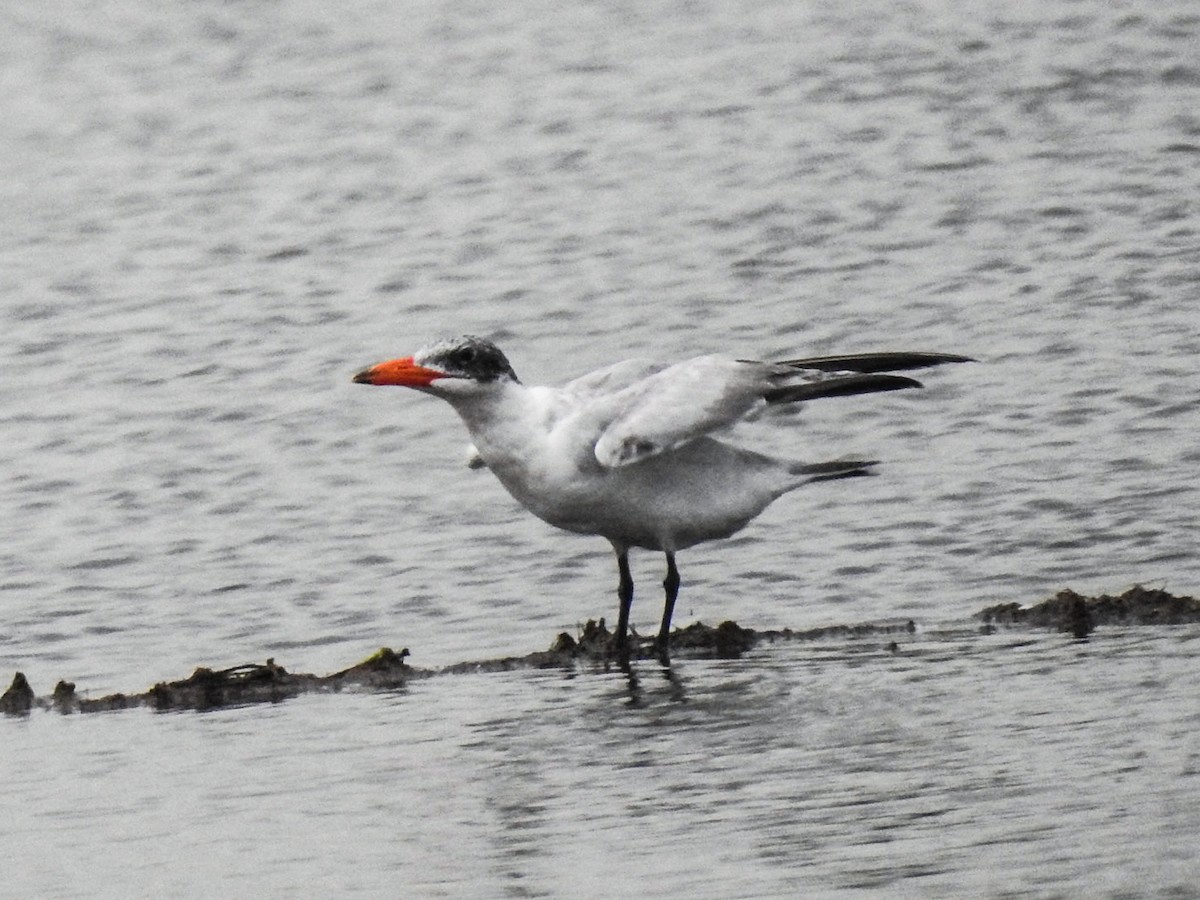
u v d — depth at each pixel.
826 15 33.25
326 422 19.94
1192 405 18.56
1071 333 20.75
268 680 13.85
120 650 15.25
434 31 34.69
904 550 16.17
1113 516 16.44
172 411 20.62
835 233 24.42
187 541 17.42
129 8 37.22
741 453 13.89
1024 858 9.62
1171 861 9.44
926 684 12.73
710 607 15.38
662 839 10.28
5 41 35.75
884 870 9.62
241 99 31.91
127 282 24.67
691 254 24.14
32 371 22.12
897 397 19.31
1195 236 23.25
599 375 13.92
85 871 10.38
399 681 13.77
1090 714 11.75
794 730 11.97
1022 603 14.92
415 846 10.45
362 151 29.03
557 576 16.20
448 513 17.61
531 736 12.26
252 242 25.78
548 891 9.70
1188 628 13.53
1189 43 30.08
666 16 34.34
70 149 30.16
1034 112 28.09
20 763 12.33
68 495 18.67
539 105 30.33
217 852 10.54
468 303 23.23
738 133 28.31
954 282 22.58
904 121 28.17
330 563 16.75
